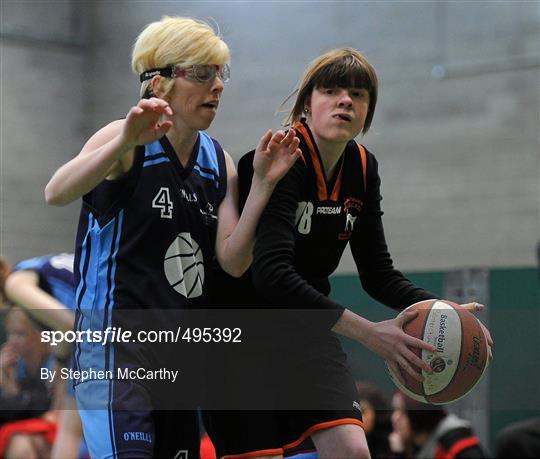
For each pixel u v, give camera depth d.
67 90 15.86
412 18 14.52
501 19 13.96
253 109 15.41
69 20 15.98
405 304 4.88
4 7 15.62
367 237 4.94
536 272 9.62
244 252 4.38
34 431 5.39
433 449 6.10
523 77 13.75
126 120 3.84
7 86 15.49
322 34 15.08
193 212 4.45
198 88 4.34
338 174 4.64
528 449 5.23
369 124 4.77
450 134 14.15
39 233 15.31
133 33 15.80
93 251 4.29
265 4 15.44
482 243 13.77
